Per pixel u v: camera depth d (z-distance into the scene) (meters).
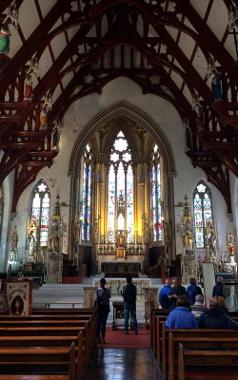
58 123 25.09
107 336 11.77
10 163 21.02
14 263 24.31
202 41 17.84
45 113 20.16
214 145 20.55
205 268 16.86
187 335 5.96
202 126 20.50
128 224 31.11
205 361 4.44
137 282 21.42
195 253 24.39
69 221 25.73
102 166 32.28
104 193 31.84
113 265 28.50
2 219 24.44
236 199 25.17
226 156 21.06
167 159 27.03
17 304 11.21
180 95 25.39
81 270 26.45
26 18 16.62
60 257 23.73
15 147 20.45
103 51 22.17
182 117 26.77
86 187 30.31
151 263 29.19
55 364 4.42
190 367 5.14
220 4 16.50
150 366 7.68
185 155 27.11
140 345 10.18
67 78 24.70
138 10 21.00
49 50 19.91
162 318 8.27
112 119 29.02
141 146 32.81
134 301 12.51
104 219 31.06
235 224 25.12
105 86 28.19
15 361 4.42
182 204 26.14
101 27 22.69
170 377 5.33
